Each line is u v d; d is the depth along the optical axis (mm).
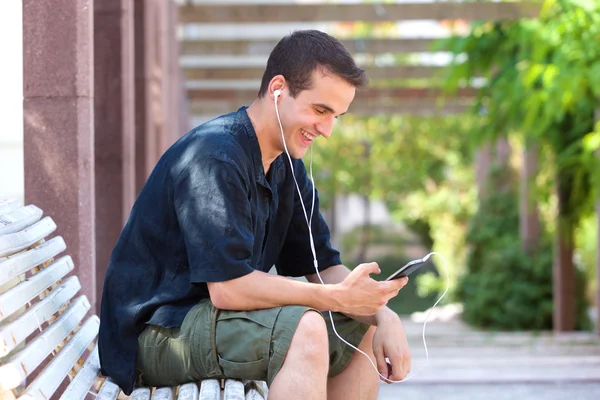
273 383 3242
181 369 3502
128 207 6090
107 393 3336
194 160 3490
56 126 4480
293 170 3975
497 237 17234
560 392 7516
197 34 17625
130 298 3602
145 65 7691
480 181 18344
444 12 11188
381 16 11422
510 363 9344
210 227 3369
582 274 14594
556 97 10133
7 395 2602
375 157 27109
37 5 4457
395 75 14656
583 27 9938
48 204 4480
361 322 3830
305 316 3275
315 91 3555
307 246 4168
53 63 4469
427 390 7621
